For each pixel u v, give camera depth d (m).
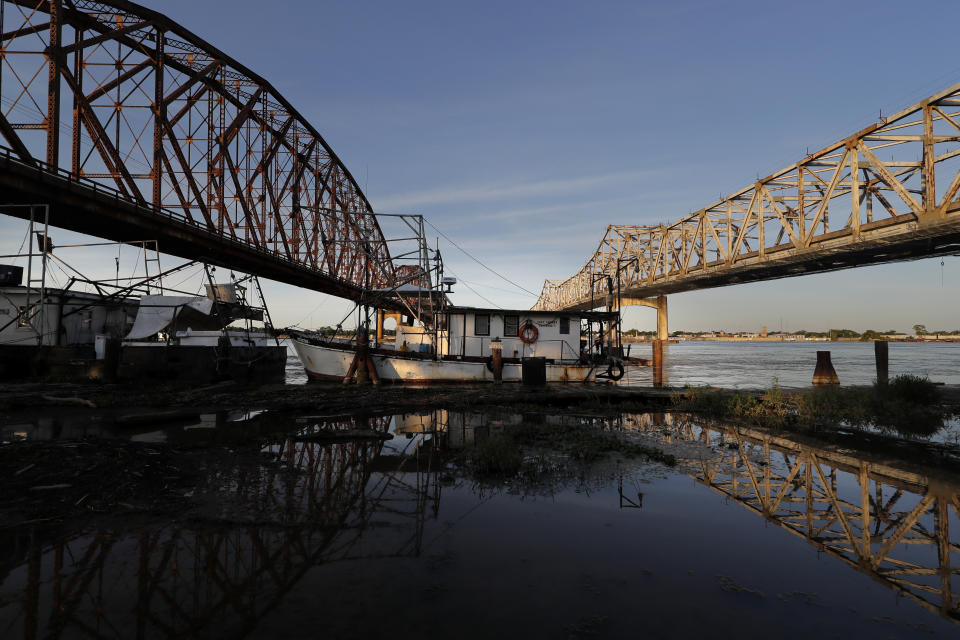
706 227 66.44
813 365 46.44
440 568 4.00
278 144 52.44
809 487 6.62
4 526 4.79
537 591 3.64
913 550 4.55
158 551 4.28
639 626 3.19
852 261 46.97
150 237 34.84
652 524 5.12
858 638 3.09
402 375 21.89
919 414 12.20
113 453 7.69
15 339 22.19
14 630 3.07
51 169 25.58
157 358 19.23
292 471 6.96
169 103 36.47
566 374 23.38
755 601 3.56
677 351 101.00
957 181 31.39
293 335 23.17
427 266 24.55
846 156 41.66
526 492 6.20
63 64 27.77
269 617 3.24
